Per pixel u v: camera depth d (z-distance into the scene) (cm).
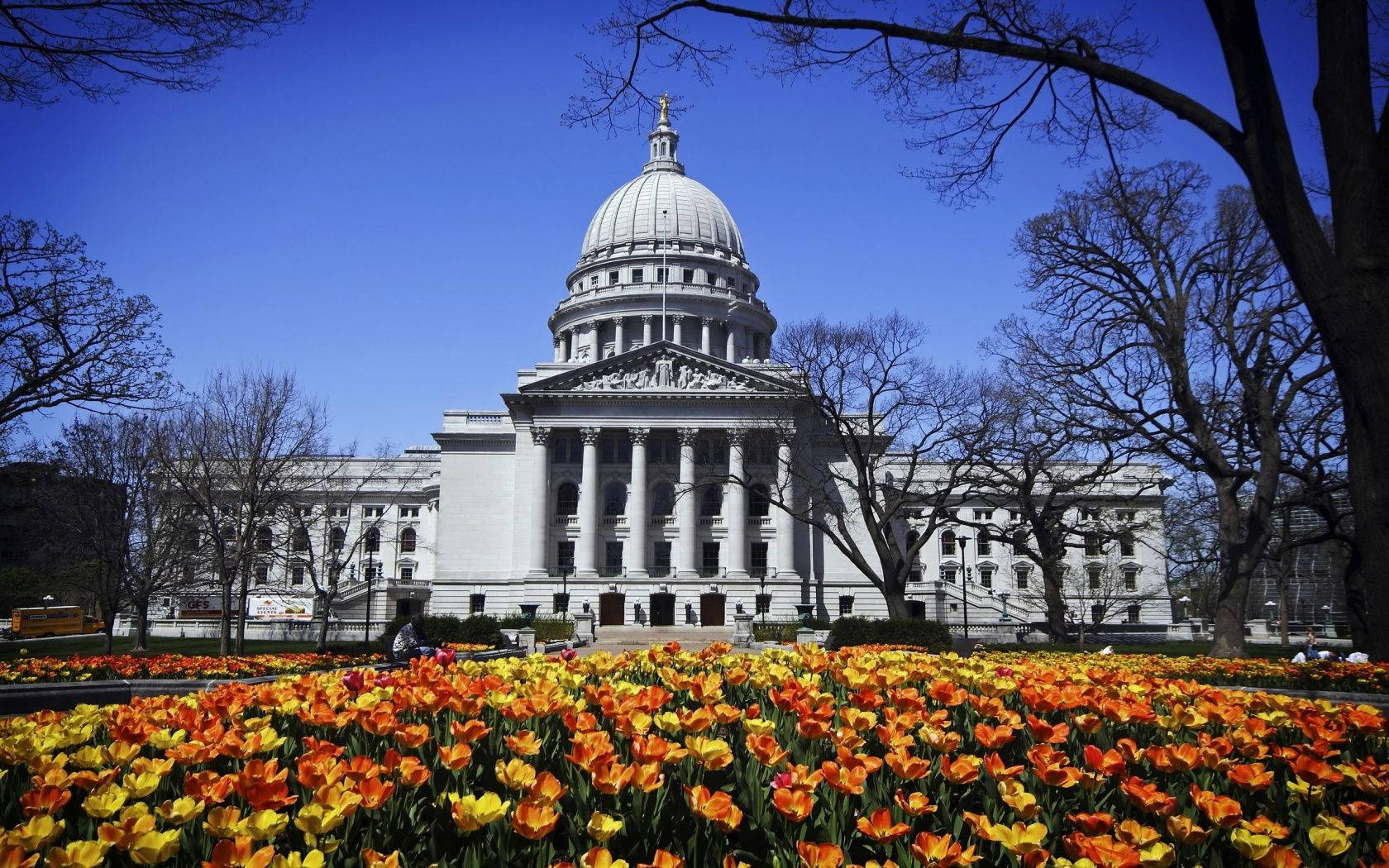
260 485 6806
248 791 591
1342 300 1112
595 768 618
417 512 11900
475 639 5862
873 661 1193
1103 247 4141
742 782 699
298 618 9069
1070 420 4216
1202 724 873
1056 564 5516
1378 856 614
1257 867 557
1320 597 10031
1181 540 7050
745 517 8862
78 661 2708
